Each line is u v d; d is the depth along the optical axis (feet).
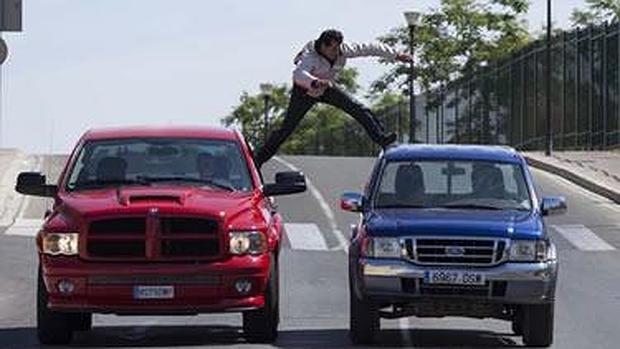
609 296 93.45
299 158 221.05
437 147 75.77
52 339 68.74
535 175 184.75
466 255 67.05
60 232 65.57
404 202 72.43
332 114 417.90
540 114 239.09
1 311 85.46
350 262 70.03
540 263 67.36
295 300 90.58
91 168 71.36
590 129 220.43
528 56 246.88
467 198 72.28
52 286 65.51
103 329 76.79
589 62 221.46
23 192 71.36
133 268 64.64
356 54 89.81
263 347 68.49
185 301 65.00
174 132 73.41
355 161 214.07
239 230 65.77
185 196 67.00
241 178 71.20
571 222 140.56
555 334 75.31
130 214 65.21
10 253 115.85
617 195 158.92
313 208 151.84
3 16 115.96
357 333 69.36
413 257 67.10
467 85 282.36
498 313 67.72
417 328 78.38
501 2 326.44
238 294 65.62
